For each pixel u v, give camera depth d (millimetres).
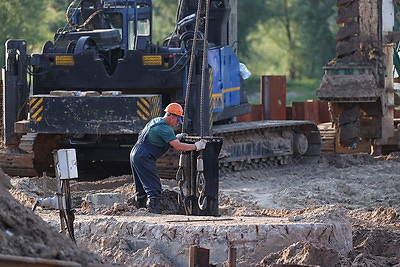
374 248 29516
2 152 48875
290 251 26062
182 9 53875
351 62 45844
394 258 27578
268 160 56031
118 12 51906
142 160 35344
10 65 48250
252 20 179875
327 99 46219
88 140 48938
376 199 42469
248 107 56844
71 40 49531
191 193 35156
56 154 25266
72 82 48531
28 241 17094
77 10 52188
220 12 53156
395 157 57344
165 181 45594
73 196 38562
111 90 49031
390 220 34375
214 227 26594
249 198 42500
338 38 45969
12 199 18125
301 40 180125
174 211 36875
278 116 70562
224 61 52719
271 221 28234
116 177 48281
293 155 58031
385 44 46312
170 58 47000
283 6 181375
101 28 51625
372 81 45562
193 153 35156
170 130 35344
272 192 44875
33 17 125688
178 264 26531
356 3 45469
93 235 27578
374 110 47750
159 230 26875
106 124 44562
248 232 26578
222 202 40781
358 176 49469
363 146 59781
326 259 25641
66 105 44938
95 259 17984
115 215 30828
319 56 180125
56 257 16891
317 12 178500
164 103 48938
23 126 45312
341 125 47750
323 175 50812
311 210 35531
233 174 51344
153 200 35281
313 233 27141
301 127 58594
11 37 123375
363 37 45656
